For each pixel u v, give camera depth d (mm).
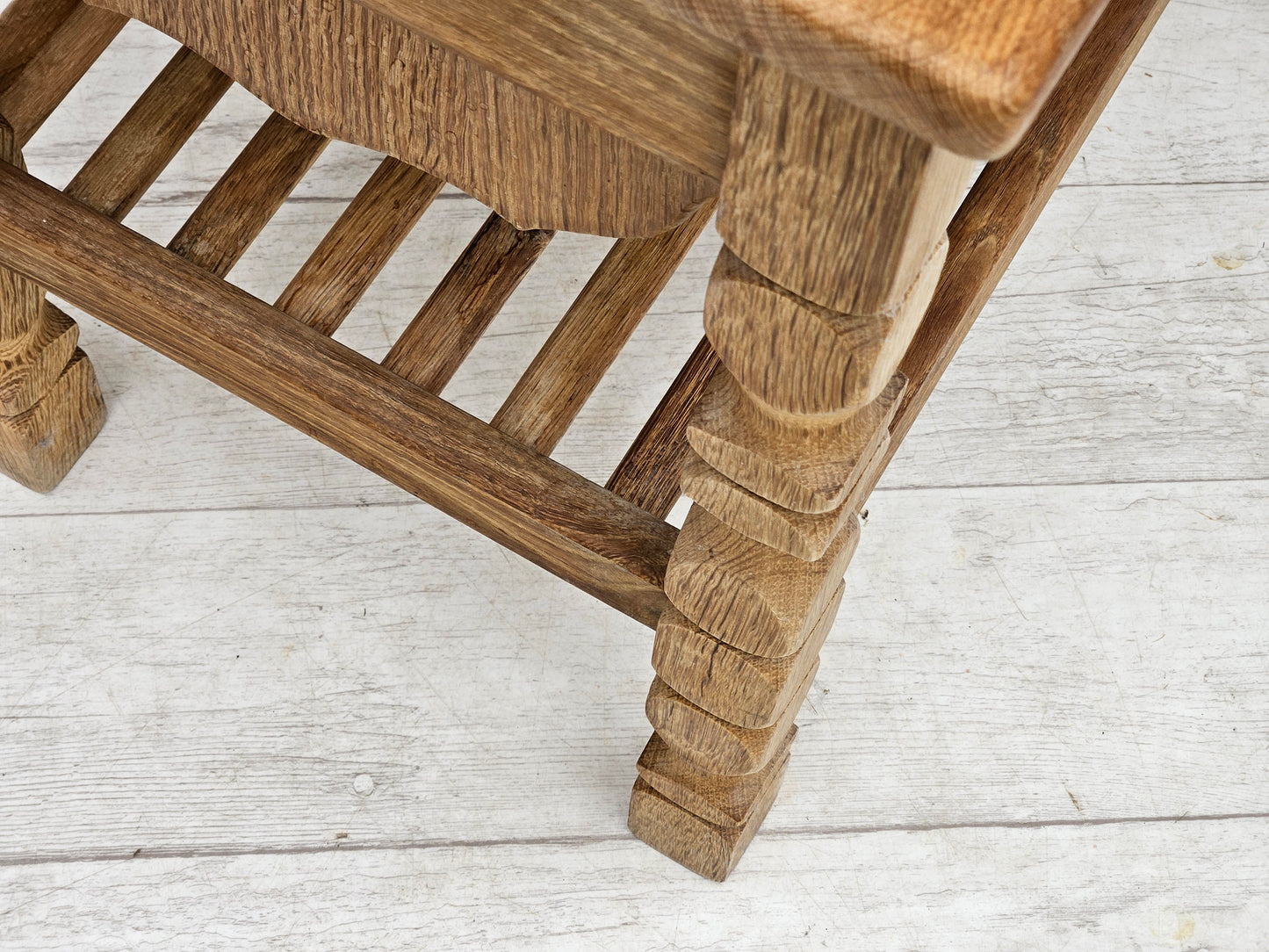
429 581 1644
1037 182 1451
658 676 1451
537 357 1496
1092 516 1672
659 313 1717
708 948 1562
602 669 1625
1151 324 1729
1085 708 1622
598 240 1731
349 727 1607
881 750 1609
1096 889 1577
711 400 1337
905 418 1427
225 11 1392
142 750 1600
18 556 1643
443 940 1561
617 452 1679
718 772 1494
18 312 1557
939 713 1619
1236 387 1713
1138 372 1714
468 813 1589
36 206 1482
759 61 1097
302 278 1520
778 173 1183
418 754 1602
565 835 1586
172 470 1665
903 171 1103
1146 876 1580
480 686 1618
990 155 982
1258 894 1575
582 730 1609
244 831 1583
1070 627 1642
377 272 1527
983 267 1439
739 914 1569
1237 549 1665
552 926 1564
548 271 1722
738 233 1244
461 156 1395
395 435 1457
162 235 1722
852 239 1197
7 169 1490
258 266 1716
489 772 1599
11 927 1557
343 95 1397
